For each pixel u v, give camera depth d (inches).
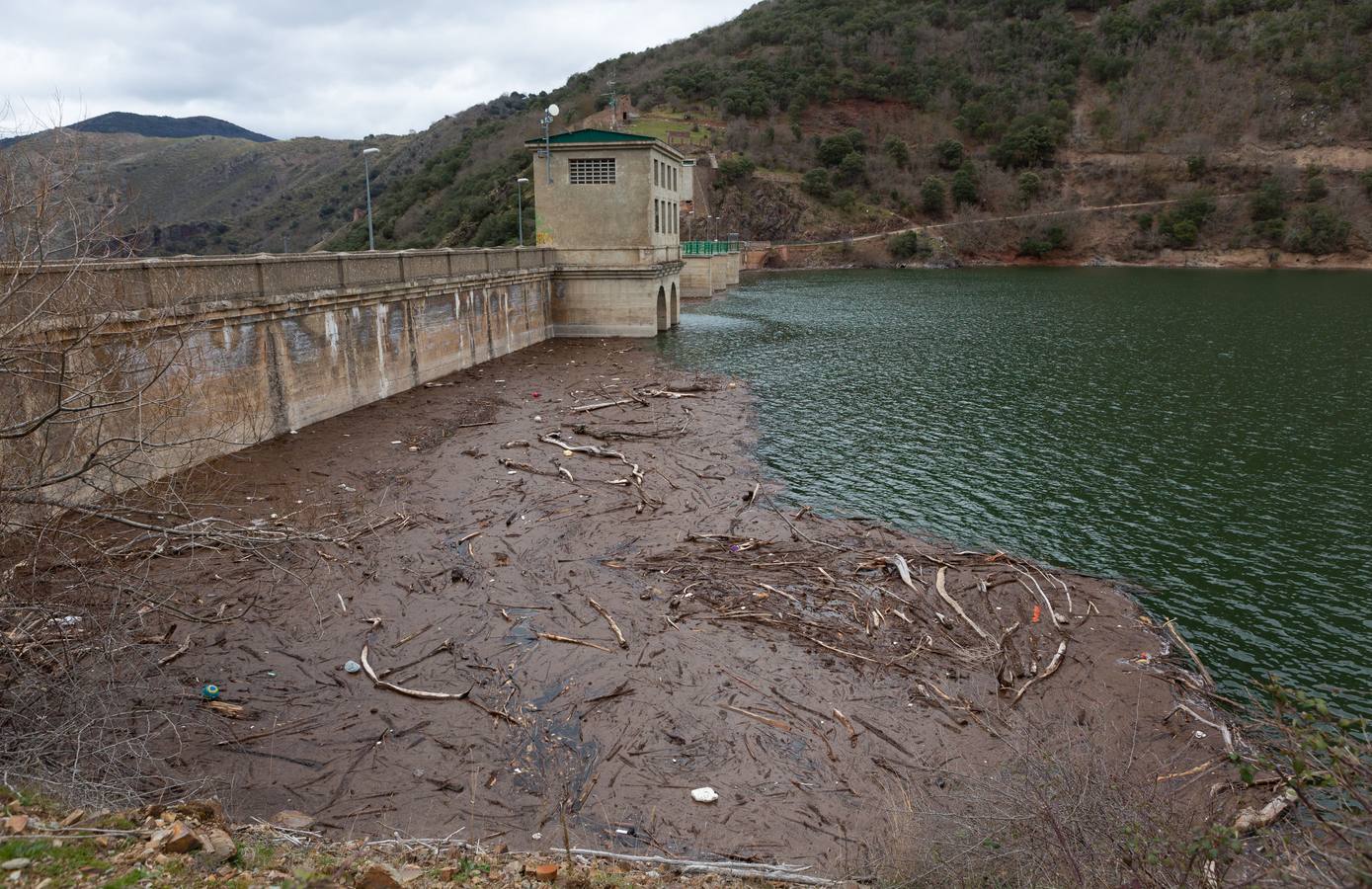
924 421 1095.0
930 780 399.5
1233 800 375.2
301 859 266.5
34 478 406.9
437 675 479.5
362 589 580.1
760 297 2869.1
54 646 371.6
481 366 1417.3
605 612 557.9
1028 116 5369.1
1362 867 195.2
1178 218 4603.8
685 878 316.5
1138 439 1010.1
